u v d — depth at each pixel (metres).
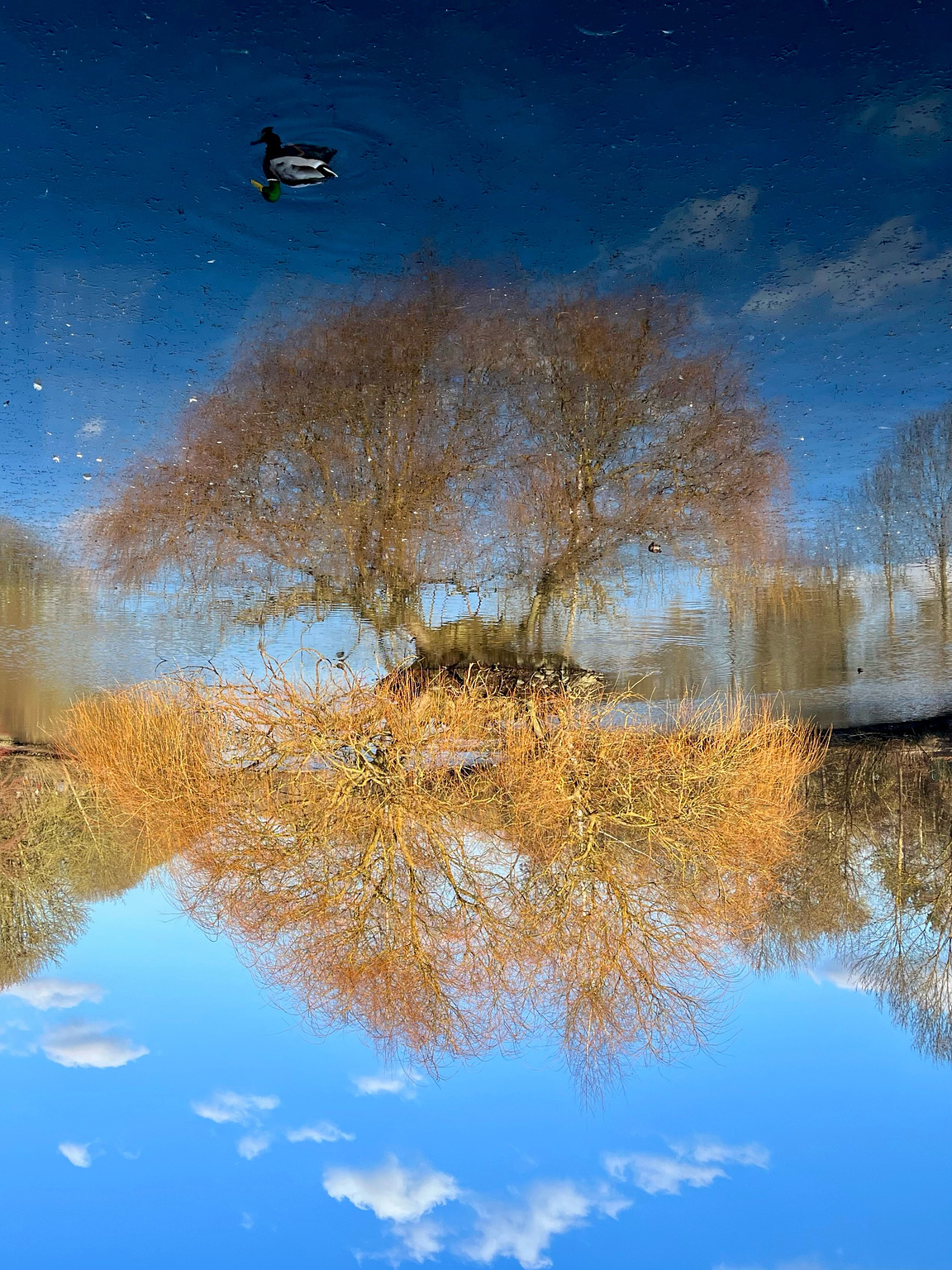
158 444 3.82
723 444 3.94
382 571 4.16
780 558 4.11
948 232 3.55
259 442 3.85
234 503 3.93
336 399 3.81
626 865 4.37
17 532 3.91
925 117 3.43
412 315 3.72
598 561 4.18
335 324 3.71
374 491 3.96
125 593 4.08
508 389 3.87
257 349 3.72
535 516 4.06
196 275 3.63
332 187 3.51
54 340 3.65
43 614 4.17
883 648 4.38
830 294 3.71
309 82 3.42
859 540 4.04
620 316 3.77
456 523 4.05
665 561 4.18
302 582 4.16
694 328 3.78
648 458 3.98
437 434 3.90
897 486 3.94
